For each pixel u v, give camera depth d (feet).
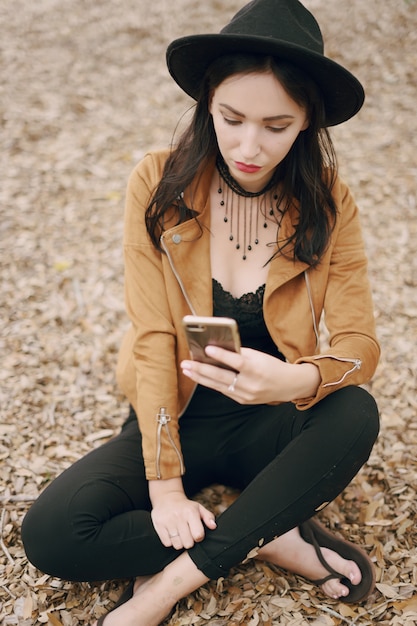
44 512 5.72
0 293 10.59
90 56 17.56
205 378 5.26
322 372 5.62
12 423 8.27
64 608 6.21
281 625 5.97
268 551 6.30
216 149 6.01
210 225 6.24
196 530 5.59
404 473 7.73
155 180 6.24
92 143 14.34
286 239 6.12
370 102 15.89
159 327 6.17
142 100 15.94
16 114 14.96
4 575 6.48
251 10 5.31
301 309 6.20
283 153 5.46
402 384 9.17
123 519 5.77
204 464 6.70
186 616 6.04
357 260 6.34
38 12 19.70
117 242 11.90
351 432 5.62
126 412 8.67
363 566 6.10
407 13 19.10
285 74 5.05
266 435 6.41
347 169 13.76
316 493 5.64
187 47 5.30
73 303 10.52
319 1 20.06
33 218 12.25
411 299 10.80
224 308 6.22
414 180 13.48
